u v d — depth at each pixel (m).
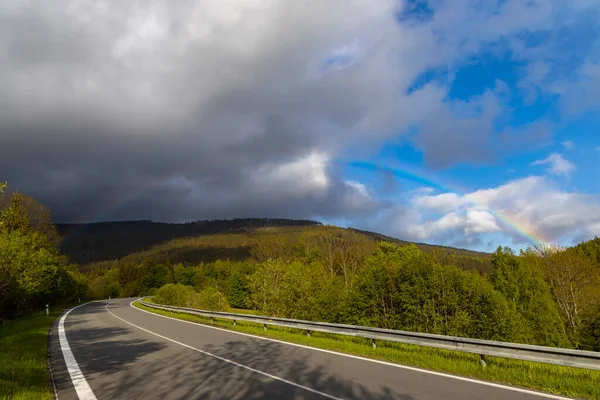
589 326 28.25
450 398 6.43
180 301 37.88
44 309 42.75
